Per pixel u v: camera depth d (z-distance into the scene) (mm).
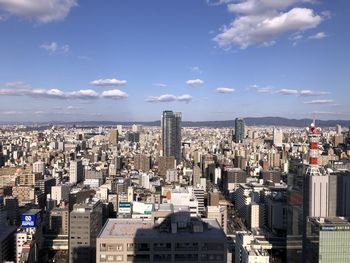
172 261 123062
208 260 123625
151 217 139625
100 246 122062
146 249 122812
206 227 133375
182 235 125562
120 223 137875
